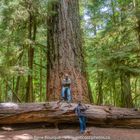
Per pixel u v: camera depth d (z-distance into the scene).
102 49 14.84
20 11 11.52
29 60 13.65
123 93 18.33
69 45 11.72
